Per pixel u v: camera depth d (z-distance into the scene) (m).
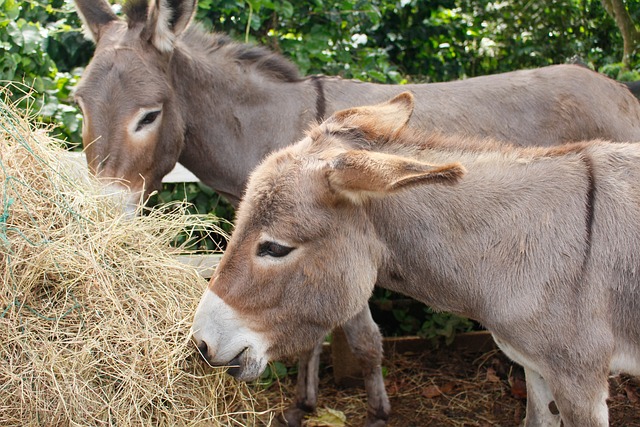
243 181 3.51
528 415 2.83
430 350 4.29
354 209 2.29
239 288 2.23
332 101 3.46
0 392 2.26
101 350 2.37
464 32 7.06
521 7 7.93
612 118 3.55
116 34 3.27
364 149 2.38
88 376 2.35
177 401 2.47
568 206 2.32
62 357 2.32
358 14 5.18
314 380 3.48
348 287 2.31
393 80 5.16
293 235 2.19
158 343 2.43
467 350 4.28
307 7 4.69
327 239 2.24
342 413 3.70
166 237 2.92
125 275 2.55
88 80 3.13
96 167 3.12
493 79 3.56
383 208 2.36
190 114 3.41
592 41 7.93
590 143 2.46
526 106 3.48
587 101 3.52
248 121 3.44
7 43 3.97
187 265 2.75
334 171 2.13
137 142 3.15
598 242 2.27
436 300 2.50
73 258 2.46
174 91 3.32
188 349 2.47
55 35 4.77
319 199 2.19
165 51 3.23
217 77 3.40
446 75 7.04
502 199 2.37
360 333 3.25
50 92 4.09
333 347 3.98
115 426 2.34
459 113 3.42
